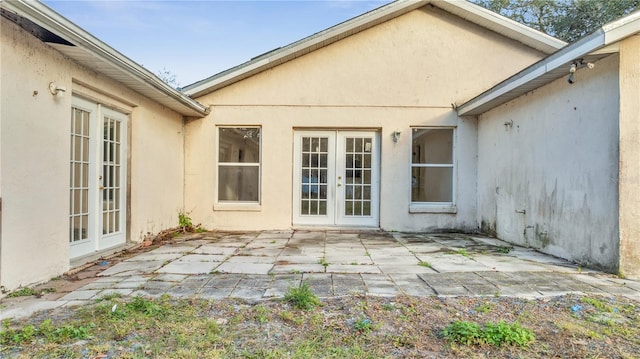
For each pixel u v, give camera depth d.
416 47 8.26
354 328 2.89
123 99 5.82
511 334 2.64
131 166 6.32
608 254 4.51
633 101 4.32
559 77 5.38
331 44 8.28
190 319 3.06
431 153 8.41
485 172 7.84
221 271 4.59
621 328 2.89
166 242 6.71
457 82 8.23
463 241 6.97
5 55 3.57
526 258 5.39
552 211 5.58
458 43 8.24
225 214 8.32
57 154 4.34
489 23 8.04
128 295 3.66
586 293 3.72
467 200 8.23
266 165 8.30
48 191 4.19
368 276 4.37
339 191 8.47
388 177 8.23
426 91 8.24
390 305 3.37
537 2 16.41
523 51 8.19
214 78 7.96
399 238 7.31
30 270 3.92
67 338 2.68
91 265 4.88
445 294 3.70
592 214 4.76
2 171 3.56
